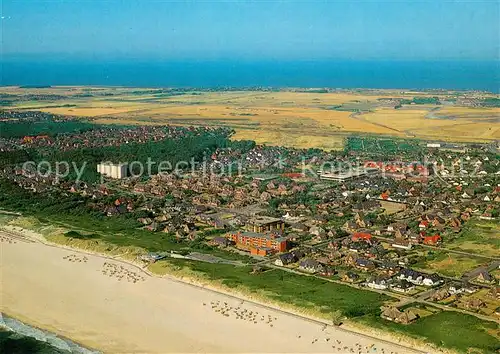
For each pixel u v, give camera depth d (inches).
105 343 7657.5
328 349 7308.1
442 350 7091.5
